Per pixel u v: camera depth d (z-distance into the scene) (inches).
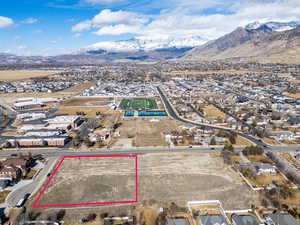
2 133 6378.0
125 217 2994.6
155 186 3676.2
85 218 2972.4
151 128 6668.3
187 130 6437.0
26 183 3809.1
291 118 7249.0
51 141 5438.0
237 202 3297.2
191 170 4173.2
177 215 3029.0
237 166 4252.0
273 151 5034.5
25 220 2945.4
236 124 6884.8
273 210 3120.1
